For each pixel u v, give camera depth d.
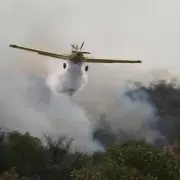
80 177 26.81
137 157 27.62
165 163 27.31
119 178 26.14
